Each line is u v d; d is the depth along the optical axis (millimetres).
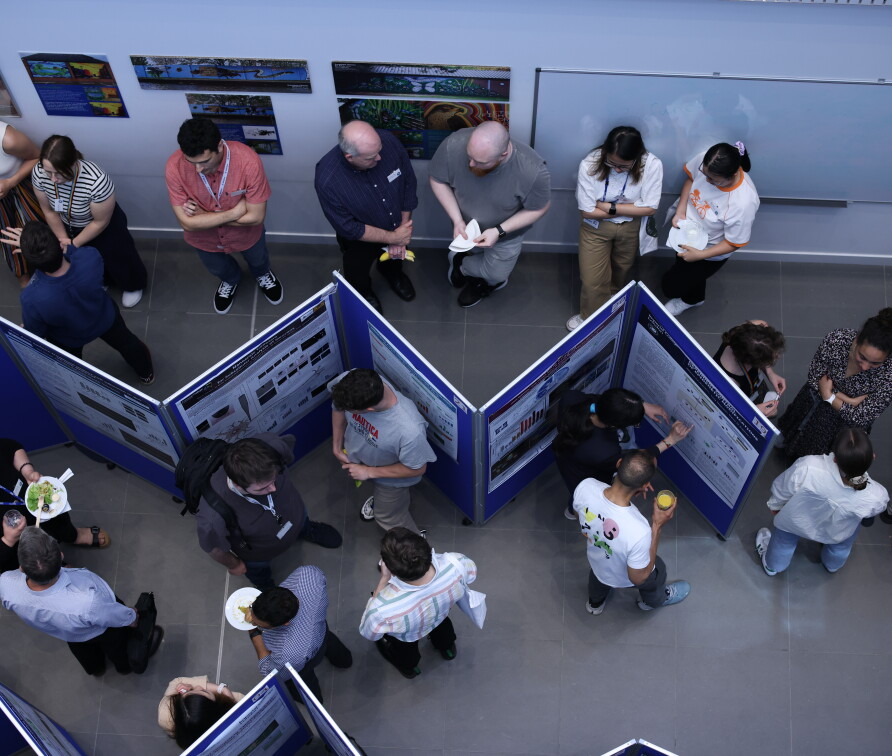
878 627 4695
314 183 5180
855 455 3816
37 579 3760
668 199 5305
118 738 4473
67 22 4418
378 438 4082
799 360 5496
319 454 5246
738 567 4871
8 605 3922
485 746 4453
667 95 4617
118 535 5000
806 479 4105
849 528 4262
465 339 5609
